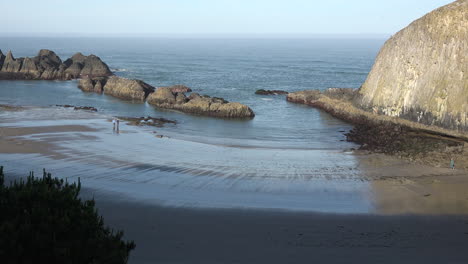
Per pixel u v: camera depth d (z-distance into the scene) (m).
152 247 15.80
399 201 22.66
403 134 40.34
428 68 47.16
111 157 30.73
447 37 46.25
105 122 46.00
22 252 8.70
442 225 19.17
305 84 93.38
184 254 15.27
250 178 26.86
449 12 47.22
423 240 17.38
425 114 45.19
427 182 26.27
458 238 17.66
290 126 49.88
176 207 20.73
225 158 32.56
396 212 20.88
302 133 45.75
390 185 25.69
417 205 21.94
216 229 18.06
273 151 36.09
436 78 45.72
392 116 49.50
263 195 23.50
